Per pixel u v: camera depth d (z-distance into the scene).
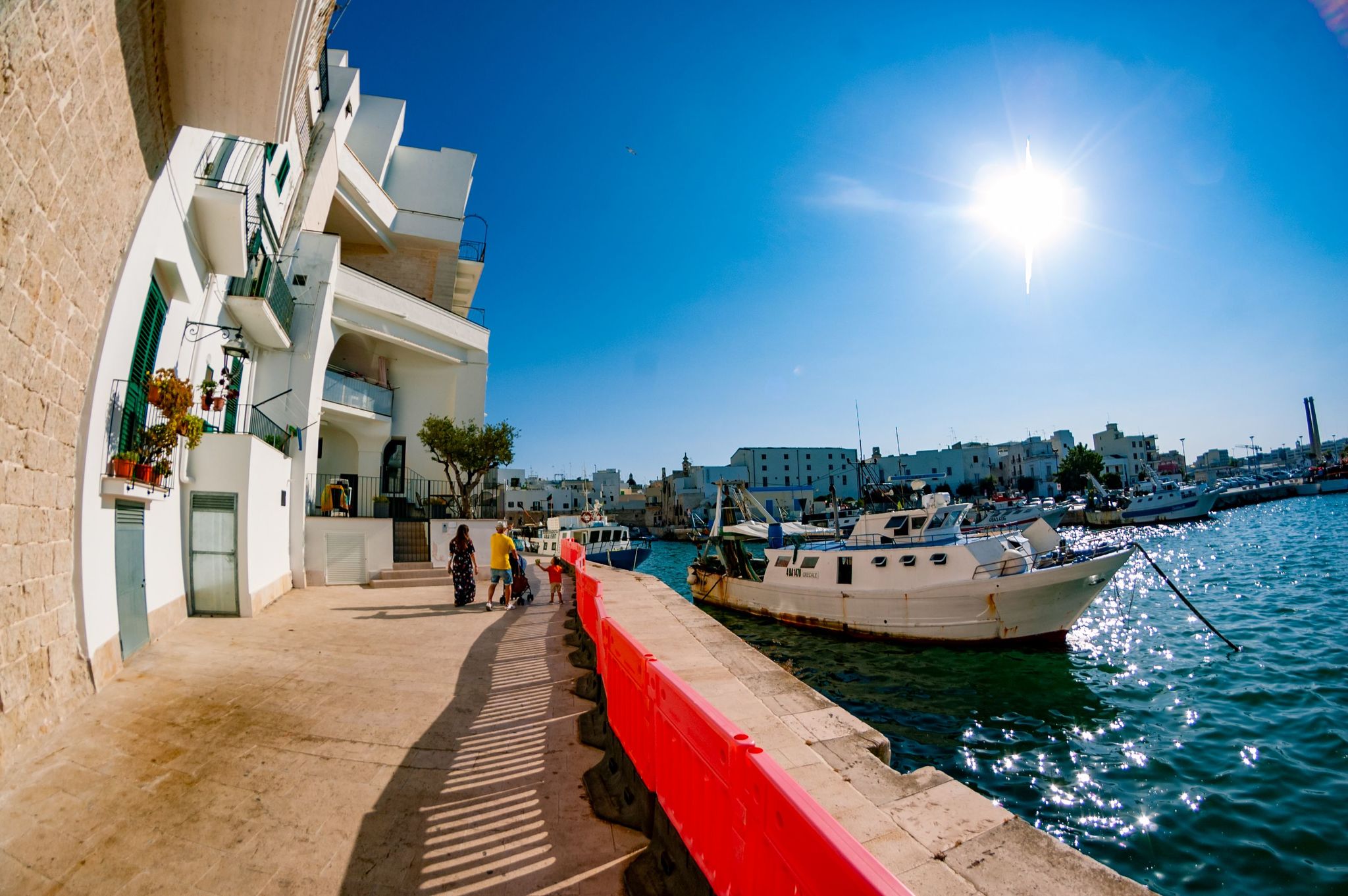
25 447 4.52
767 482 87.50
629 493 106.25
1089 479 68.62
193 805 3.96
